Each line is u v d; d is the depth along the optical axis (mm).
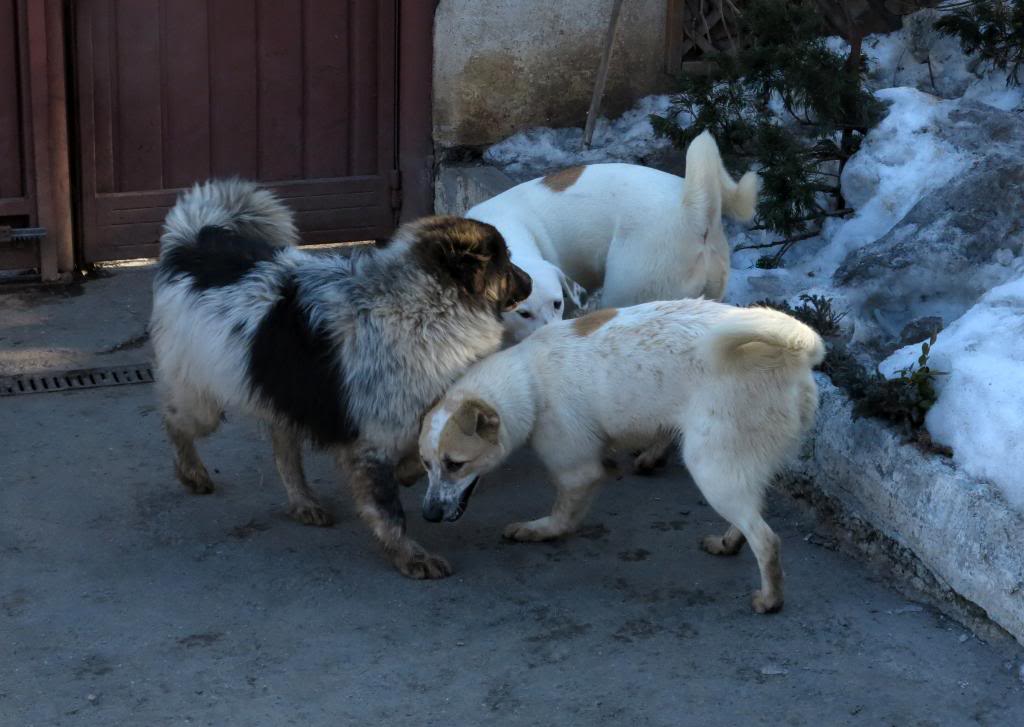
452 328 3479
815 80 4695
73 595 3488
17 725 3066
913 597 3480
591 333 3529
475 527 3809
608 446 3594
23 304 5070
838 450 3689
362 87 5539
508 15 5570
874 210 4715
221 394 3619
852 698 3146
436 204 5684
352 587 3545
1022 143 4637
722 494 3375
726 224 5039
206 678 3215
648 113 5781
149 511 3859
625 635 3359
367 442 3516
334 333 3469
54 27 5039
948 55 5305
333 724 3082
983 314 3805
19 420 4316
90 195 5293
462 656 3289
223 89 5371
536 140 5719
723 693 3164
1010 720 3082
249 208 3820
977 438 3402
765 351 3301
